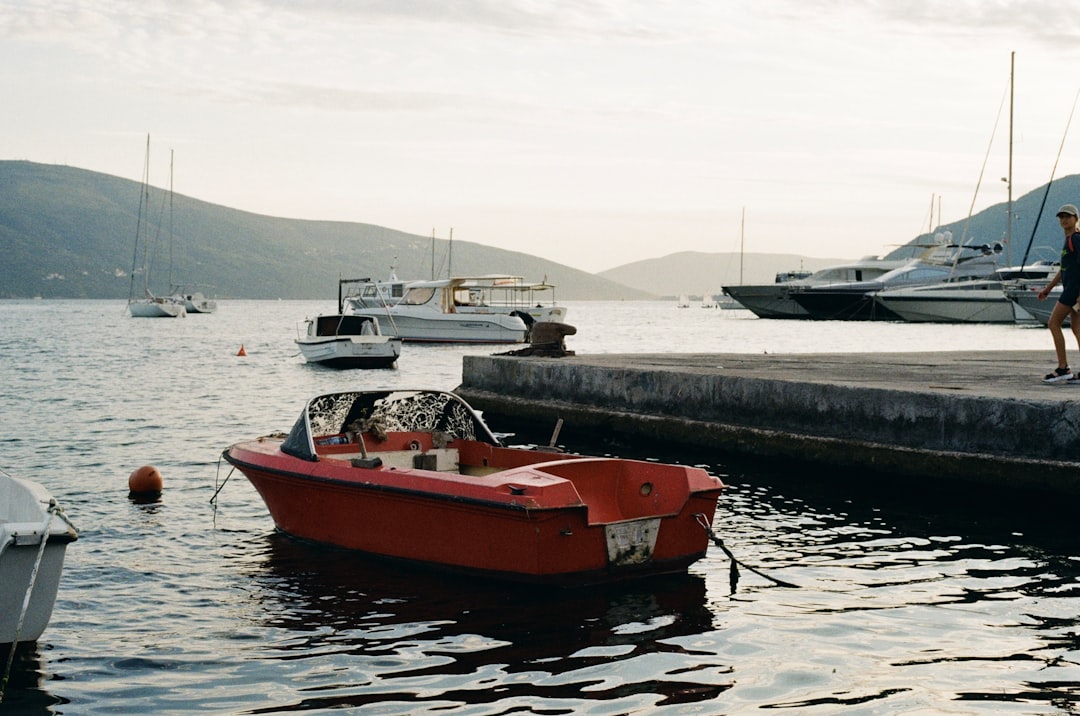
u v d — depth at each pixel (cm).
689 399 1617
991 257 8312
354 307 5794
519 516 830
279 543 1052
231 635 767
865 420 1341
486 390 2088
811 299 8500
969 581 895
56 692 656
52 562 706
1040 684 652
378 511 955
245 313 18150
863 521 1139
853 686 652
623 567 867
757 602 838
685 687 654
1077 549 1001
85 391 2875
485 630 773
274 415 2284
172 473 1470
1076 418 1123
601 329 9144
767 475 1416
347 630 776
